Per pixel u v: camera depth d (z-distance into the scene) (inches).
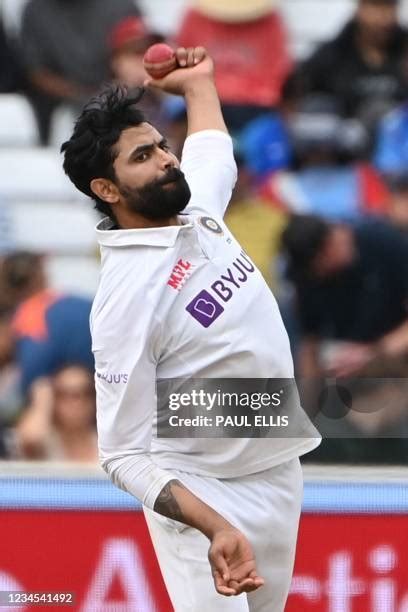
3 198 989.2
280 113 957.2
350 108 965.2
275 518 437.1
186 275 413.4
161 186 413.1
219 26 975.6
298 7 1036.5
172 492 401.7
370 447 577.9
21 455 764.6
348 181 934.4
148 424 412.5
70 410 770.2
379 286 839.1
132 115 417.7
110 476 418.6
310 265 836.0
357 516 537.6
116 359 406.0
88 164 417.7
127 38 936.3
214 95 488.4
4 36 994.1
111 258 415.5
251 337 419.8
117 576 536.4
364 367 765.3
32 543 536.7
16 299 827.4
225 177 466.0
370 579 536.1
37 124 997.8
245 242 874.8
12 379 793.6
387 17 963.3
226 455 428.8
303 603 534.9
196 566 430.0
